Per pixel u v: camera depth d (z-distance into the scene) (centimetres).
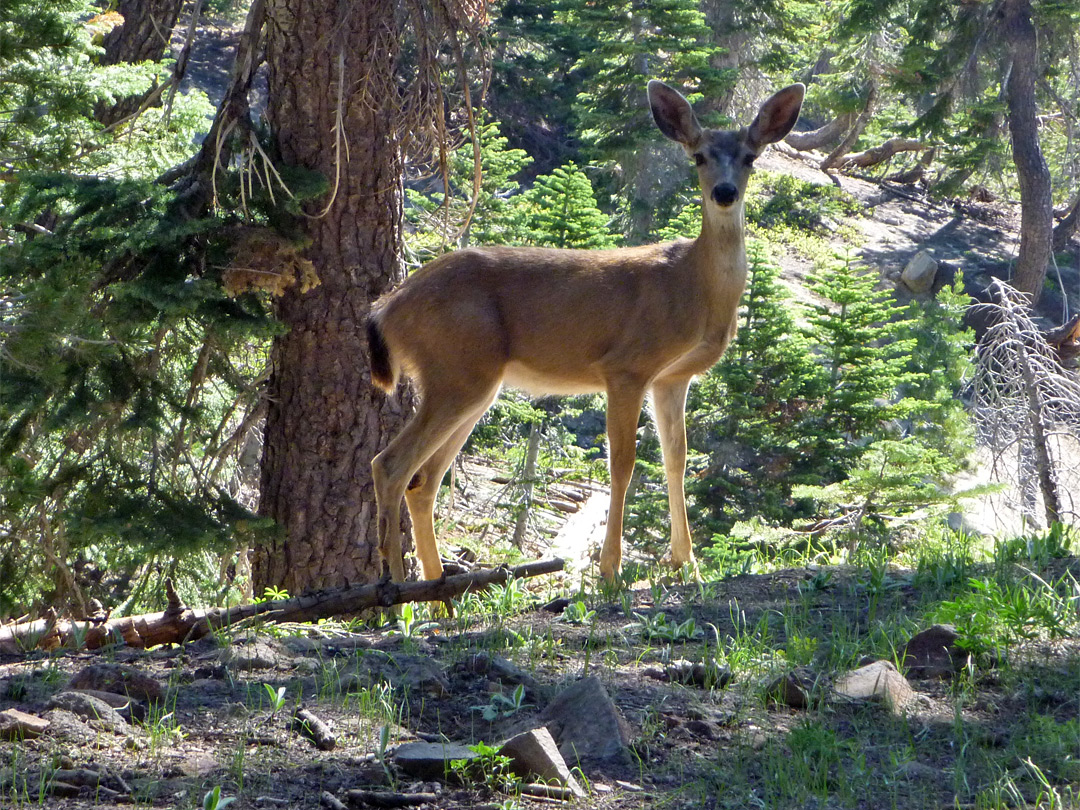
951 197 4466
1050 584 739
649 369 986
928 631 616
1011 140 4197
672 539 1025
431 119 1362
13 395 1130
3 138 1389
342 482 1288
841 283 2097
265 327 1208
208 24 4622
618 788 465
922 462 1866
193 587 1441
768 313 2095
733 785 464
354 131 1284
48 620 748
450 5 1359
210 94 3978
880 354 2100
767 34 3956
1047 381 2033
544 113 4447
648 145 3312
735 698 574
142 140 1509
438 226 1667
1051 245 3925
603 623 746
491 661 616
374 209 1299
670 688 586
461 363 995
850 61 4578
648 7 3241
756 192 4544
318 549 1288
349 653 660
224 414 1382
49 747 492
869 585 794
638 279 989
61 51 1395
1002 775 464
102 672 568
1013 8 3819
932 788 460
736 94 4034
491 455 2175
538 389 1044
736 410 2027
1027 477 2041
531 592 1034
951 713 543
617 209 3447
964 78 3909
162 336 1262
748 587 848
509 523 2011
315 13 1262
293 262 1233
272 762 487
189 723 531
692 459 2030
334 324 1282
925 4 3869
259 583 1315
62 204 1348
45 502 1302
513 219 2148
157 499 1260
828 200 4600
